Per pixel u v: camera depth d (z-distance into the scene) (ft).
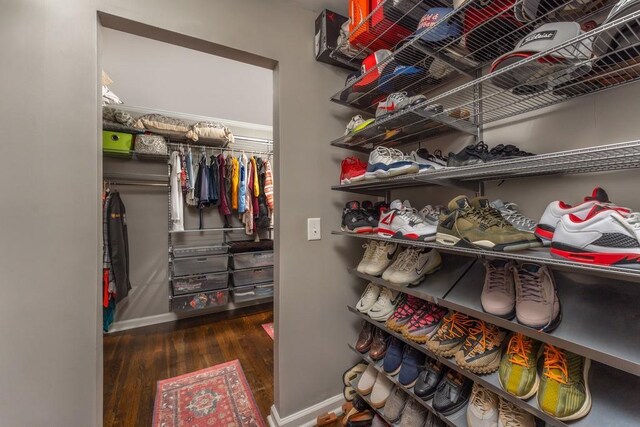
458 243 2.65
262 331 8.28
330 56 4.58
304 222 4.64
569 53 2.06
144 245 8.91
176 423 4.72
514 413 2.63
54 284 3.13
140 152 7.85
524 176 3.23
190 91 9.27
